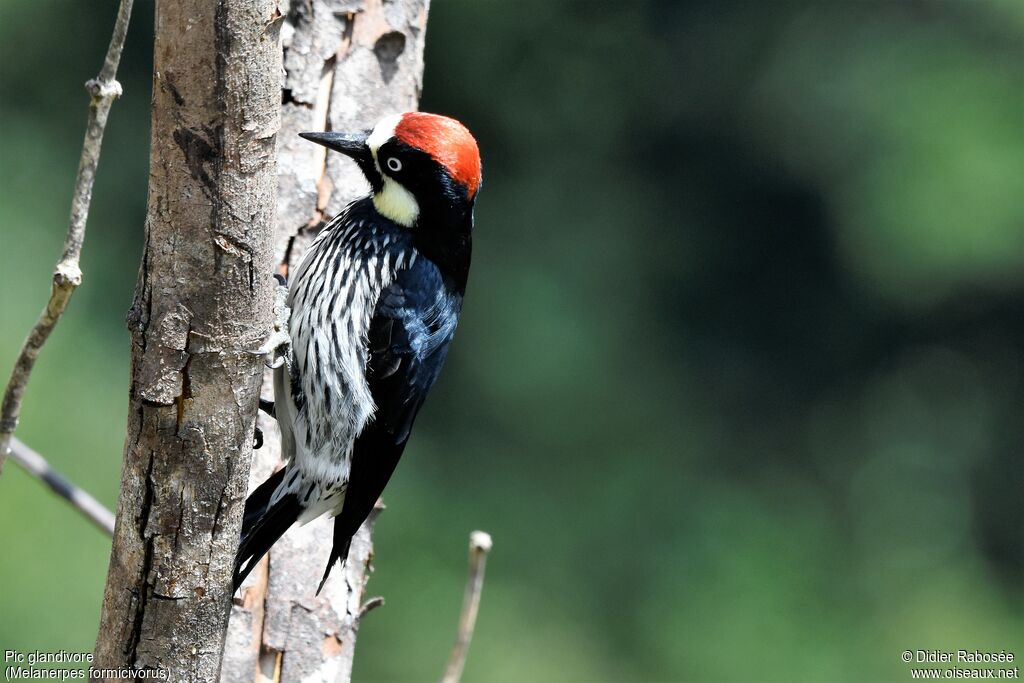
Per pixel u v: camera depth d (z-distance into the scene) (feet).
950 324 65.21
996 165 59.67
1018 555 64.95
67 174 53.67
